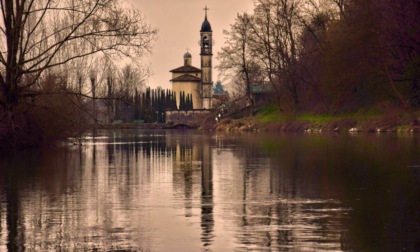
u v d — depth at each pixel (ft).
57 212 87.56
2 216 84.53
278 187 110.83
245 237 72.08
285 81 467.11
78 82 250.57
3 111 199.62
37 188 110.83
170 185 115.14
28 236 73.26
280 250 66.54
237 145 248.73
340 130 378.32
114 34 197.77
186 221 81.20
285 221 80.59
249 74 549.95
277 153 191.72
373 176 124.36
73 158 178.60
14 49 196.85
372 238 71.10
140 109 228.63
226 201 96.32
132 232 75.10
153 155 193.16
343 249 66.80
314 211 87.30
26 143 206.28
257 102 579.89
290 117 450.30
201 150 218.18
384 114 358.23
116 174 134.51
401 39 352.90
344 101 388.98
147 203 94.94
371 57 358.02
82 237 72.69
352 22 371.97
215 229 76.33
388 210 87.35
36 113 207.00
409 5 348.38
